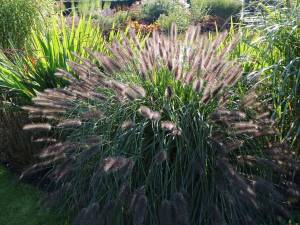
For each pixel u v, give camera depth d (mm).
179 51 1116
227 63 1073
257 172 1077
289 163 1077
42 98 1123
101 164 953
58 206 1155
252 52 1301
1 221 1157
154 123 1029
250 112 1105
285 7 1221
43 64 1505
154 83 1084
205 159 988
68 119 1067
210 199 984
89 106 1090
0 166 1407
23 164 1377
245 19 1344
